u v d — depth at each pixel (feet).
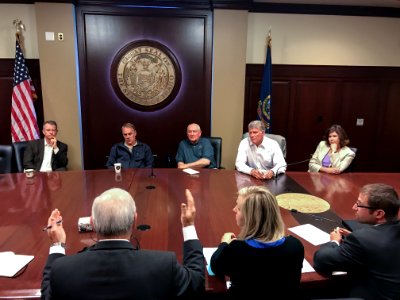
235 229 5.77
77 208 6.66
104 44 13.02
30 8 12.78
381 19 14.24
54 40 12.41
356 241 4.36
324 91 14.76
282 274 3.83
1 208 6.65
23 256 4.78
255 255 3.82
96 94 13.38
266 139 9.98
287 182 8.64
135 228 5.74
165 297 3.38
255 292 3.84
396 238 4.32
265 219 3.97
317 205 6.95
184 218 4.63
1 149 10.44
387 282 4.24
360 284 4.43
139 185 8.18
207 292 4.17
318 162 10.48
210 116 13.99
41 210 6.56
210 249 5.05
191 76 13.64
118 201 3.58
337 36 14.24
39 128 13.62
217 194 7.61
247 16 13.00
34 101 13.17
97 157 13.91
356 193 7.80
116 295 3.19
